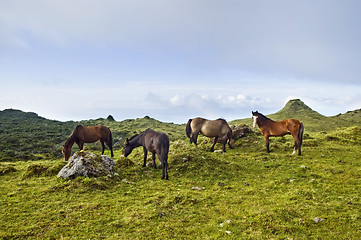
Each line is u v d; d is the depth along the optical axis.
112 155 20.94
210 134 19.03
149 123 63.19
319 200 8.76
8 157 28.36
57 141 40.16
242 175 12.98
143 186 11.29
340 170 12.20
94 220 7.62
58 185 10.52
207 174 13.01
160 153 12.77
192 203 8.99
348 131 23.00
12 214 7.86
